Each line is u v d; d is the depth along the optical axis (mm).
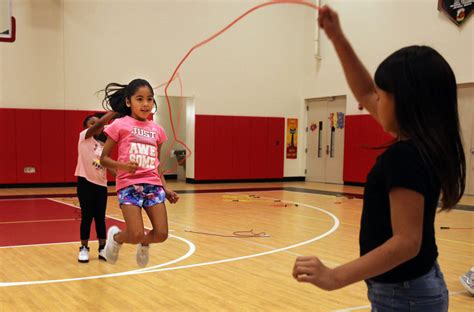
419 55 1335
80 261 4691
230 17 14164
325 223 7320
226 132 14258
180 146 14633
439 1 11578
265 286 3955
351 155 13852
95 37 12445
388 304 1390
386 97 1366
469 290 3762
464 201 10273
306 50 15297
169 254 5129
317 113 15133
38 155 11992
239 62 14352
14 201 9445
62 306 3379
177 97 13844
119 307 3383
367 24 13344
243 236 6219
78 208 8539
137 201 3277
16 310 3273
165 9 13250
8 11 10062
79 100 12328
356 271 1220
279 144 15102
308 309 3389
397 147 1325
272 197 10805
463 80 11203
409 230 1242
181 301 3541
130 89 3451
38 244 5578
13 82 11633
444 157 1283
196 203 9594
